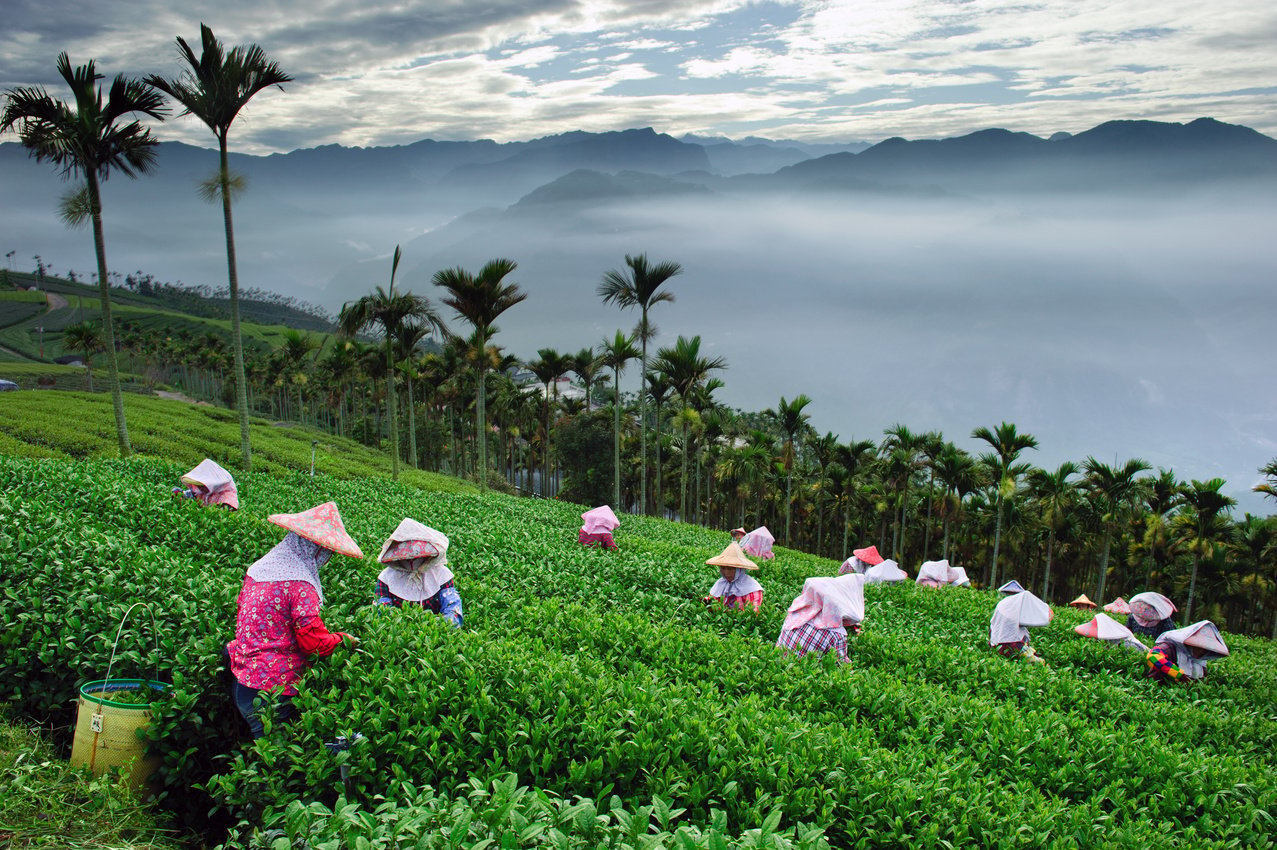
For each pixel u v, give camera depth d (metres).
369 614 6.41
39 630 6.21
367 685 5.34
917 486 67.62
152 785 5.34
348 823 3.78
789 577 16.97
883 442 60.03
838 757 5.16
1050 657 12.42
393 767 4.72
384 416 97.88
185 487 13.32
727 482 63.97
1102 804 6.12
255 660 5.34
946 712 7.00
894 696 7.23
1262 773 6.65
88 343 80.69
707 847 3.43
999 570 70.56
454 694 5.26
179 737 5.36
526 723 5.00
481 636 6.44
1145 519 53.50
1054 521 49.50
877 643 10.27
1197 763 6.57
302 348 73.25
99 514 11.51
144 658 5.72
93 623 6.20
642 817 3.75
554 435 76.94
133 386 111.44
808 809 4.62
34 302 193.12
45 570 7.09
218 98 20.89
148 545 9.55
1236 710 10.00
